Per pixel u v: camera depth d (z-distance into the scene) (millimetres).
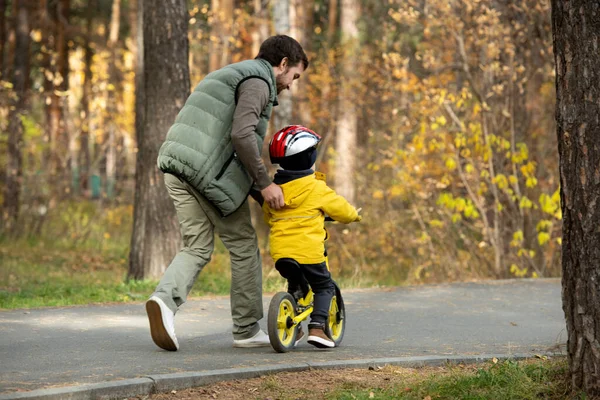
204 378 6051
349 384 6070
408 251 18703
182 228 7309
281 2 26500
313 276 7449
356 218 7539
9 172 24422
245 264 7477
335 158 23328
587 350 5562
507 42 16859
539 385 5949
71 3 45312
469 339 8438
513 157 15789
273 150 7395
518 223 16938
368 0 29547
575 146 5543
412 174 17688
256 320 7594
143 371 6242
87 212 26531
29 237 23984
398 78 19688
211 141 7047
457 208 16062
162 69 14125
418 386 5953
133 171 31969
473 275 17172
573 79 5547
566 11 5582
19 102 26094
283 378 6293
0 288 14516
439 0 17375
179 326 8922
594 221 5488
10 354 7023
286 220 7375
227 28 26484
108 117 30531
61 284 15469
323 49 26969
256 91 7020
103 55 37969
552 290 12258
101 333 8289
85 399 5465
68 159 26016
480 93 17234
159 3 14086
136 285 13273
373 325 9281
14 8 34250
